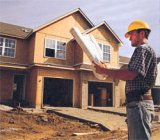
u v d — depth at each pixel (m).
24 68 22.31
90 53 2.33
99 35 24.72
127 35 2.43
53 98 24.59
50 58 23.20
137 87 2.15
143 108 2.12
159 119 13.16
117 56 25.67
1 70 22.73
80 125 13.55
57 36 23.97
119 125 12.98
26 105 21.62
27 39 24.61
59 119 15.19
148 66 2.15
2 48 23.28
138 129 2.09
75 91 22.73
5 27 25.55
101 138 9.52
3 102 21.95
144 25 2.30
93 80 23.44
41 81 21.25
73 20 25.36
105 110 19.69
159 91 31.67
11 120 13.43
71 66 23.41
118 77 2.14
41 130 11.67
